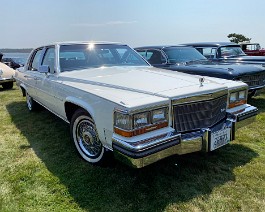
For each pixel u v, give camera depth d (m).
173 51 6.55
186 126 2.71
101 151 2.98
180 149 2.62
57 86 3.64
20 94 8.29
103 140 2.70
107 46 4.45
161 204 2.43
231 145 3.72
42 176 2.93
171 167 3.07
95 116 2.75
